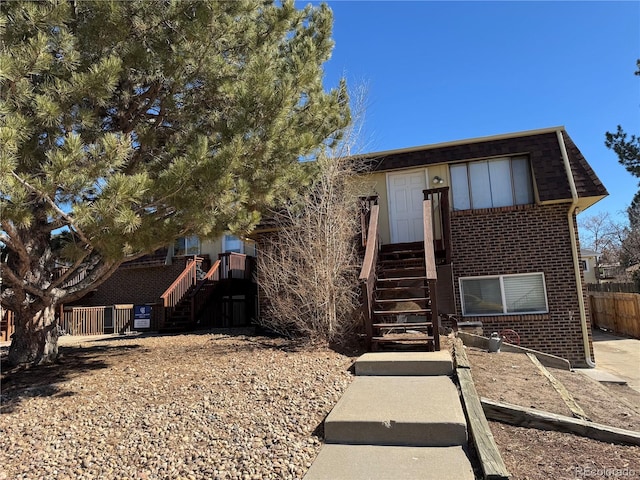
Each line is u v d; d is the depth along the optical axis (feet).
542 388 20.42
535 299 35.78
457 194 38.29
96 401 18.42
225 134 20.90
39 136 18.79
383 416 14.75
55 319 26.20
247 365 22.27
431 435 14.16
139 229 18.17
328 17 29.19
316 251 27.63
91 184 17.07
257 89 20.29
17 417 17.15
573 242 34.96
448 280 32.12
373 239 28.32
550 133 37.19
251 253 60.13
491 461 12.23
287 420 15.92
